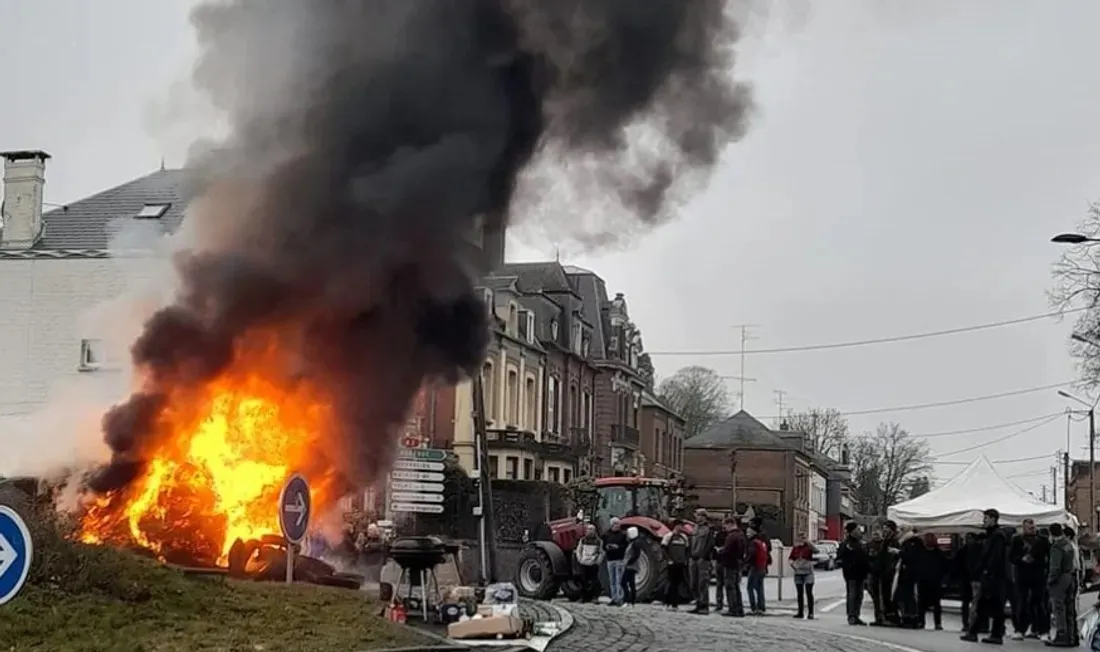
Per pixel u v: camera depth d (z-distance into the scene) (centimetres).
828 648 1512
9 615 997
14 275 3409
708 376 11100
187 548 1516
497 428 4581
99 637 1001
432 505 2122
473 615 1466
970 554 1870
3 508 764
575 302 5759
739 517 2341
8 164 3512
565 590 2494
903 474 11362
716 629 1727
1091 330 3675
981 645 1734
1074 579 1752
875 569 2036
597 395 6088
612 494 2673
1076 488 8625
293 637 1109
